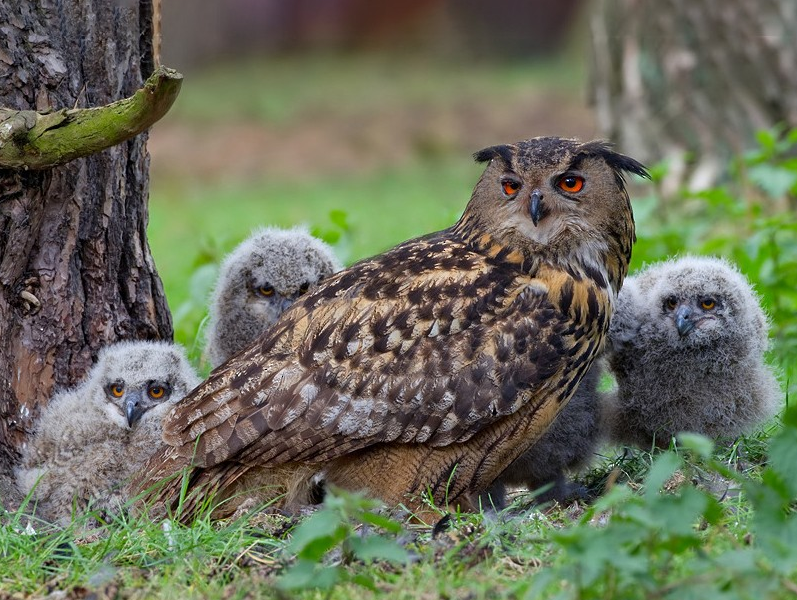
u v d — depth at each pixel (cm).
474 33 7069
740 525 938
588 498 1234
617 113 2523
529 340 1088
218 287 1570
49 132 1109
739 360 1291
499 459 1116
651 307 1314
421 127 5072
